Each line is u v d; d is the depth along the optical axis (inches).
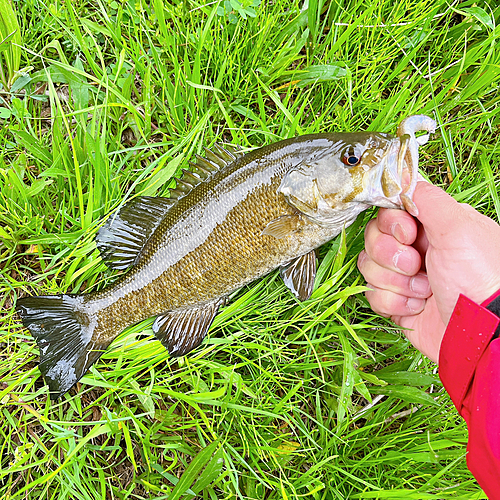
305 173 16.6
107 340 18.3
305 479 18.3
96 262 18.8
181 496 17.4
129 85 19.6
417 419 19.2
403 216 16.4
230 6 19.1
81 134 19.6
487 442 13.4
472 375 14.4
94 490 18.2
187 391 19.5
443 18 20.8
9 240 19.3
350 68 20.0
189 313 18.4
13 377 18.8
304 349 19.7
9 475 18.7
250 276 17.9
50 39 20.2
